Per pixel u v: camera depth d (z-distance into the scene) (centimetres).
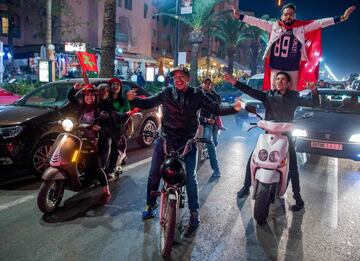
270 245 412
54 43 3253
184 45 4797
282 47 585
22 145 593
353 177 696
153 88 2130
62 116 647
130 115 538
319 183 655
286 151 456
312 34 592
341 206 541
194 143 428
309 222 479
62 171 471
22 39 3672
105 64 1330
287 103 488
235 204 534
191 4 1928
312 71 595
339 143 743
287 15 570
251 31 3381
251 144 988
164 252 374
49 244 399
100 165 518
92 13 3497
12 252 379
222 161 789
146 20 4147
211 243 414
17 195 549
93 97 523
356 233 449
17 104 710
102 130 528
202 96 413
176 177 371
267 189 448
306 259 384
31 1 3328
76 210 496
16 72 2661
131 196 554
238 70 4678
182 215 493
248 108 469
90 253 383
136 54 3900
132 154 830
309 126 786
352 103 866
